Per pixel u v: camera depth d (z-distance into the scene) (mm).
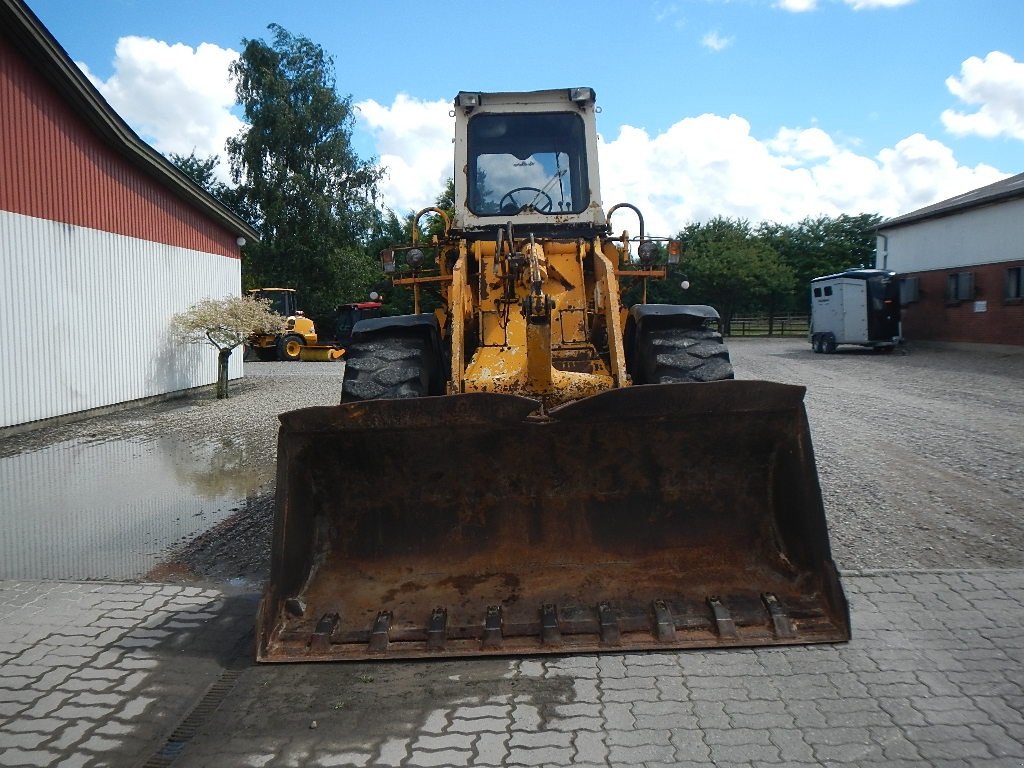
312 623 3668
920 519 5863
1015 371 17375
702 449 3871
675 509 3924
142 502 6988
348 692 3447
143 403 13727
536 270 4434
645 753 2936
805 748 2945
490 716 3223
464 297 5266
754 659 3646
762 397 3701
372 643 3545
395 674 3580
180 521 6367
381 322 5379
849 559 5035
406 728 3156
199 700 3451
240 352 18672
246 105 34938
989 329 22297
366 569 3889
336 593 3797
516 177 6246
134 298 13469
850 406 12055
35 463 8750
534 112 6266
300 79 34719
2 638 4113
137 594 4715
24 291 10664
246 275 35812
